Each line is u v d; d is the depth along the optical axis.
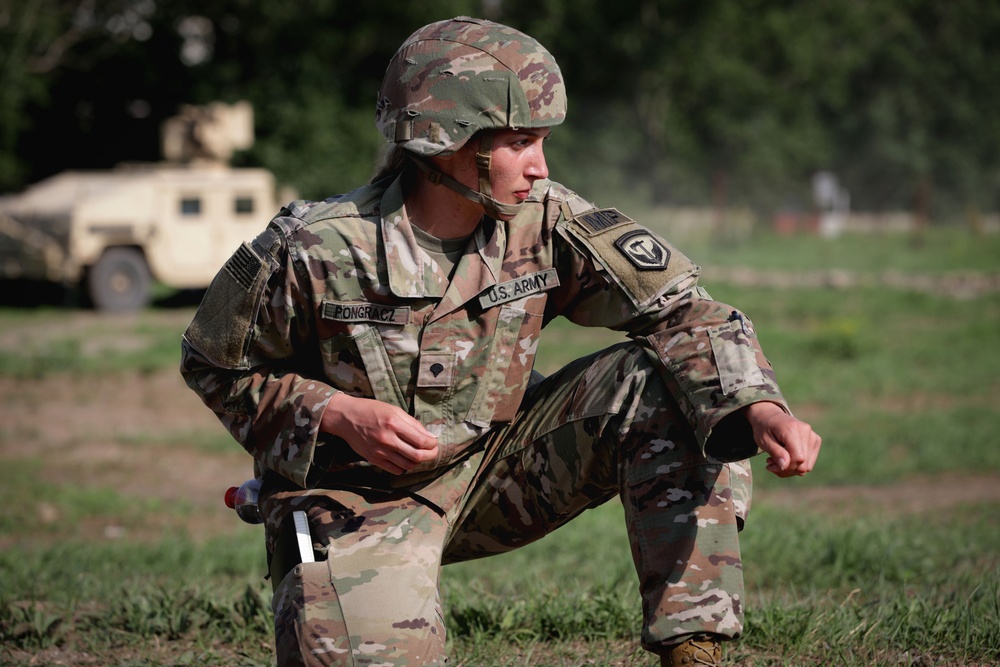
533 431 5.04
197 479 17.39
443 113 4.70
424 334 4.84
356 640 4.39
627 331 5.00
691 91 75.88
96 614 7.96
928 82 101.00
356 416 4.64
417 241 4.89
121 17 53.38
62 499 15.34
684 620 4.41
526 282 4.93
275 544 4.96
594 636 7.06
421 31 4.95
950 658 6.42
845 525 11.17
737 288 43.34
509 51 4.72
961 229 89.69
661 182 83.00
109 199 38.03
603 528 12.02
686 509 4.58
